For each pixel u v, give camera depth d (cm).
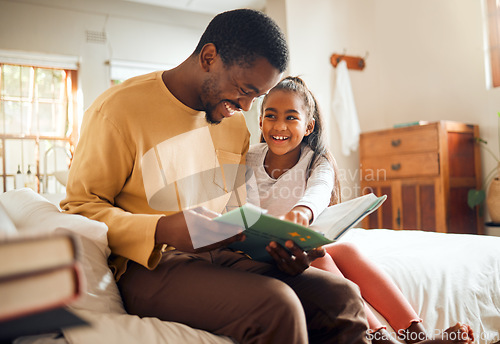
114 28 346
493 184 255
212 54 88
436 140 267
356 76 358
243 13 86
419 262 114
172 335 63
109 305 72
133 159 89
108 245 78
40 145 324
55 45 325
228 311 67
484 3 289
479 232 280
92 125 88
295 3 335
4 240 30
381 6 368
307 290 77
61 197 197
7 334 31
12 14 312
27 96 323
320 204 97
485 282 120
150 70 358
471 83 297
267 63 85
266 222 66
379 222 308
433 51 324
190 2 361
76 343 56
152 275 77
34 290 30
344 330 73
